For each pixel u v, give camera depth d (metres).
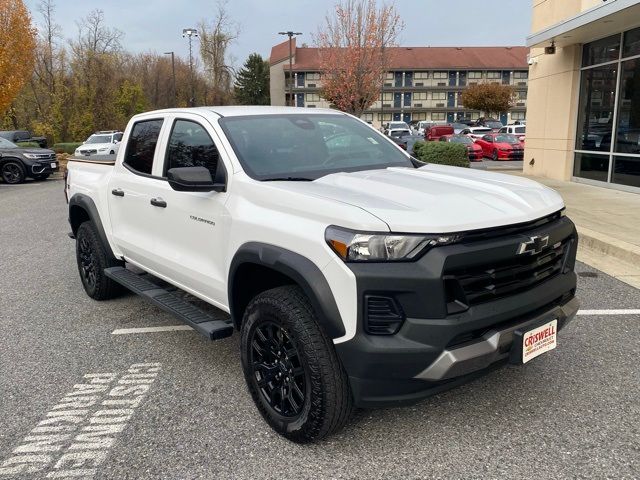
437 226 2.62
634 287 5.52
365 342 2.60
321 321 2.73
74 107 34.34
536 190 3.36
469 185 3.32
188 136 4.03
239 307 3.48
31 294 5.95
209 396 3.62
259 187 3.26
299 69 70.06
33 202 13.75
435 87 70.06
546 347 2.99
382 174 3.61
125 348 4.43
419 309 2.58
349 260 2.64
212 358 4.20
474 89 56.28
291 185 3.22
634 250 6.30
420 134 42.91
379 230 2.61
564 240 3.27
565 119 13.59
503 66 69.75
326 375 2.77
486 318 2.68
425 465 2.83
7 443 3.14
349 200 2.85
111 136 26.05
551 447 2.95
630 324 4.59
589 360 3.95
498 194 3.15
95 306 5.49
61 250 8.14
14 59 23.36
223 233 3.46
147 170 4.47
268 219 3.09
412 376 2.61
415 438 3.07
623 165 11.55
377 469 2.81
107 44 45.31
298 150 3.82
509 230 2.82
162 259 4.18
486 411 3.32
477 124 49.91
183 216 3.87
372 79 27.09
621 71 11.55
